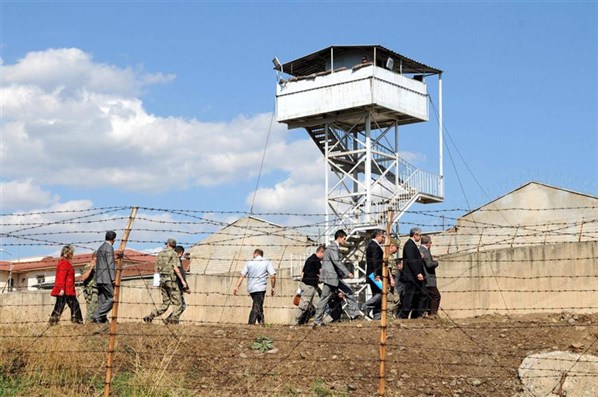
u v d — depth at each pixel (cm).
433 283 1778
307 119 4069
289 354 1363
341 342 1402
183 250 1805
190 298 3005
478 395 1249
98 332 1441
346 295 1781
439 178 4031
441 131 4053
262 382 1268
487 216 3203
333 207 3969
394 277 1808
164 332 1438
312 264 1817
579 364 1302
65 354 1282
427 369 1317
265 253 3769
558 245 2553
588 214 3042
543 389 1268
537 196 3138
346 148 4075
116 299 1160
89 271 1805
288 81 4044
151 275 2891
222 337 1425
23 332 1405
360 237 3622
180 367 1299
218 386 1254
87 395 1190
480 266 2681
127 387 1225
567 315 1661
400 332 1471
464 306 2697
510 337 1452
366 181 3884
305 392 1238
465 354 1373
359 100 3834
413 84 4016
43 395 1197
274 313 3086
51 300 2495
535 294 2572
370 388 1259
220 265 3900
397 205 3784
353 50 3978
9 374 1252
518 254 2614
